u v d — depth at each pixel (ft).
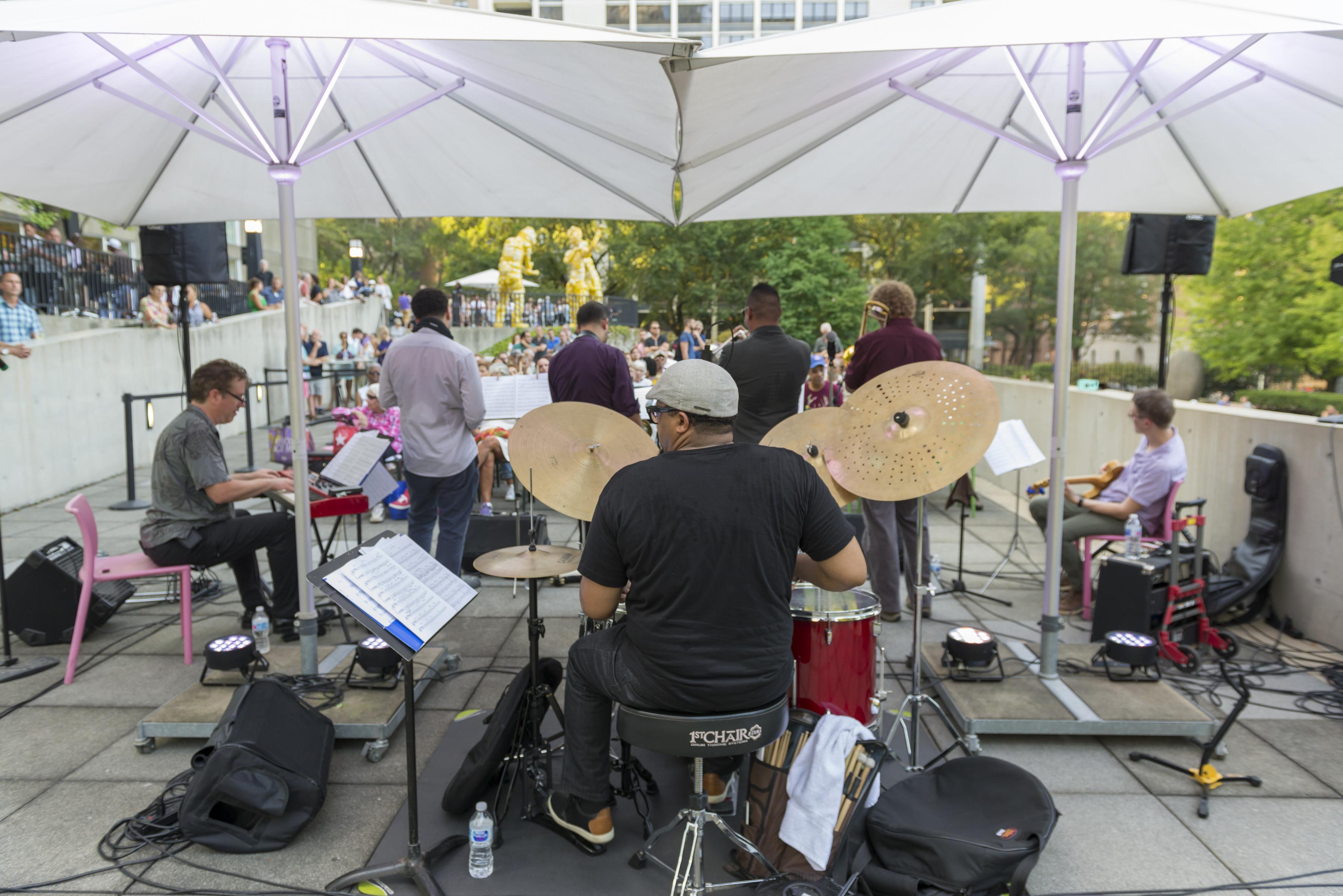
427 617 7.37
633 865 7.81
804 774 7.75
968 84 12.30
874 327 75.41
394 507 22.15
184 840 8.25
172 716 10.06
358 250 67.15
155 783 9.40
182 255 21.77
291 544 13.01
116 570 12.42
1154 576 12.78
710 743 6.57
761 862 7.48
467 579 17.39
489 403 21.20
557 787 8.47
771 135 12.03
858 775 7.70
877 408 9.18
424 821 8.59
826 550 7.06
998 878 7.17
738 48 7.56
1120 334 103.45
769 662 6.73
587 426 9.22
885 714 10.98
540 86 10.29
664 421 7.14
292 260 10.39
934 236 89.15
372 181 14.94
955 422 8.77
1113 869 7.83
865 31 7.65
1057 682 11.17
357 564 7.30
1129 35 6.63
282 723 8.74
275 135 10.17
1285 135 12.00
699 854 6.95
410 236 128.77
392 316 67.51
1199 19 6.72
